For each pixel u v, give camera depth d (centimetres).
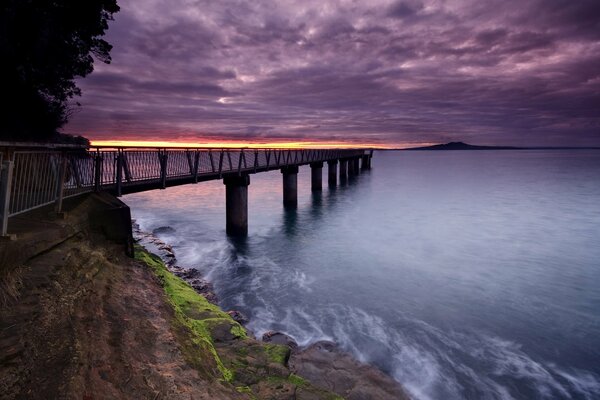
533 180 6538
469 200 3975
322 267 1628
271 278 1459
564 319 1146
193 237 2125
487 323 1108
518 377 832
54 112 1531
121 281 561
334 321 1084
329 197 4109
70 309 373
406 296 1311
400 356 898
